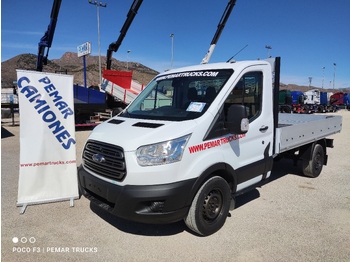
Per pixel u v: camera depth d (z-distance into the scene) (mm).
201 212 3672
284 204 5023
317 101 41344
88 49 19734
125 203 3312
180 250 3553
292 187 5969
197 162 3543
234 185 4141
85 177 3902
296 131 5625
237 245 3670
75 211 4648
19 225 4164
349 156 9156
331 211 4738
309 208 4855
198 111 3900
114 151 3504
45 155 4949
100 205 3684
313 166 6465
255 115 4547
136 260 3354
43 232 3975
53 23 10711
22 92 4734
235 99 4172
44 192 4988
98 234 3928
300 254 3486
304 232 4020
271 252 3523
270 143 4832
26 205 4797
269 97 4777
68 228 4090
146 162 3311
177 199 3354
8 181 6160
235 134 4000
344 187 5973
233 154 4059
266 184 6168
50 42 11430
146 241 3758
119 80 15398
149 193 3256
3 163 7684
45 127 4906
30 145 4844
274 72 5000
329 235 3945
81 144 10766
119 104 15578
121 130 3795
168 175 3322
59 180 5070
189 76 4539
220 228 4070
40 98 4832
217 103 3896
